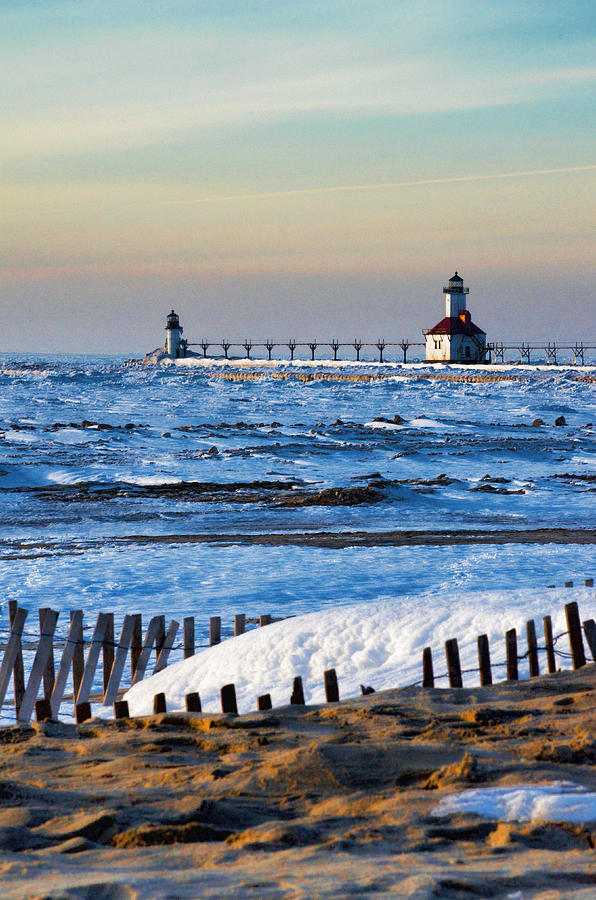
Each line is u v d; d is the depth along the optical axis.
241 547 109.62
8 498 154.38
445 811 17.83
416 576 88.81
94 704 47.12
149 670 53.09
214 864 14.94
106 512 142.12
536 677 37.31
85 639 63.56
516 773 20.84
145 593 80.75
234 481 174.50
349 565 95.56
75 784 22.61
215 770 22.14
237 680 42.94
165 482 171.12
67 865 15.17
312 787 20.70
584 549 107.69
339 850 15.57
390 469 193.00
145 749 26.39
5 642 63.06
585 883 13.31
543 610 44.47
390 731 27.17
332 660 43.25
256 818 18.58
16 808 19.16
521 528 128.75
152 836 16.78
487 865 14.27
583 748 23.02
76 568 94.25
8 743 29.53
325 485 169.62
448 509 145.88
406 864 14.35
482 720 29.06
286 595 79.62
